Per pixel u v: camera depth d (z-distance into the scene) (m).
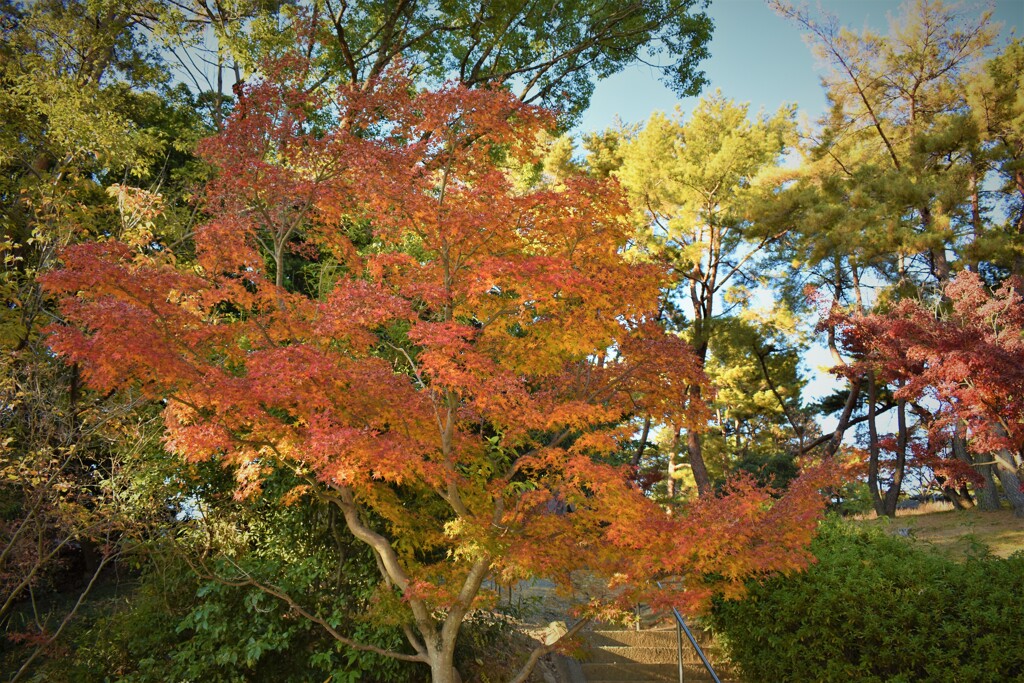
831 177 19.81
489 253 6.45
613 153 25.64
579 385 6.99
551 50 16.81
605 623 10.18
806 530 5.66
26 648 9.36
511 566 6.49
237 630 7.78
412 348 9.70
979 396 13.96
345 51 14.91
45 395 8.46
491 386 5.96
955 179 17.84
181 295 6.91
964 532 14.16
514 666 8.86
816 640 7.41
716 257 22.56
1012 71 18.23
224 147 6.89
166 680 7.58
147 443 8.67
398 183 6.26
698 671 8.71
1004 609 6.52
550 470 6.84
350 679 7.50
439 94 6.19
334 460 6.07
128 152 11.68
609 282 6.15
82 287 5.78
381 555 7.02
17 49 12.38
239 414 6.23
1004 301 14.82
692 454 21.48
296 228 7.98
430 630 6.96
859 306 20.77
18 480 8.05
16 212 11.39
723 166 20.44
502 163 14.22
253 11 13.34
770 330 23.88
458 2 16.17
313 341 6.75
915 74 20.81
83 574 13.00
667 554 5.64
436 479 6.17
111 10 13.46
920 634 6.82
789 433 27.70
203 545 8.70
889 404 24.94
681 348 6.65
